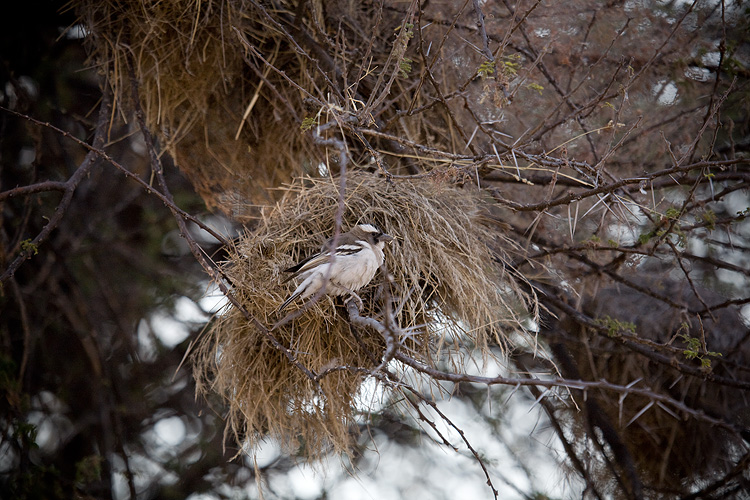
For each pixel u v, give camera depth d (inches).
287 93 268.2
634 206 263.4
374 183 244.7
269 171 275.3
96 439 331.6
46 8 297.6
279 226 234.2
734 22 284.5
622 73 274.8
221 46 257.3
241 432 241.6
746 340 265.0
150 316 355.9
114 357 350.3
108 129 261.0
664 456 282.4
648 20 280.7
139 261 358.3
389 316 159.9
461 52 269.0
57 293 326.3
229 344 224.4
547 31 275.4
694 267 292.7
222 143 273.0
